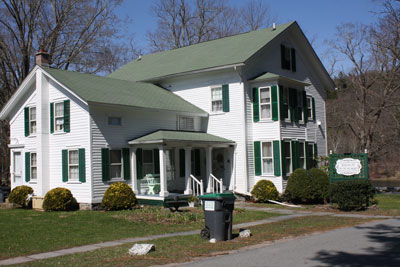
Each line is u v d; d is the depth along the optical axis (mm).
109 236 12438
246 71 22844
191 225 14266
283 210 18531
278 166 21781
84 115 18906
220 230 11031
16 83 32250
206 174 22219
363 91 33156
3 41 31172
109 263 8789
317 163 25656
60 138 19984
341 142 46938
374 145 33969
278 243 10602
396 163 47812
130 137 20375
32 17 32094
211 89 23984
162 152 19062
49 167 20500
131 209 18625
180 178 22812
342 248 9633
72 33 34031
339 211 17859
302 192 20359
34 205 20094
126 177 19969
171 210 17250
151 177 20672
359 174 18500
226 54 24594
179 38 47812
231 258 8938
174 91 25750
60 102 20125
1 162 37125
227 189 22875
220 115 23453
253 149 22797
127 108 19688
